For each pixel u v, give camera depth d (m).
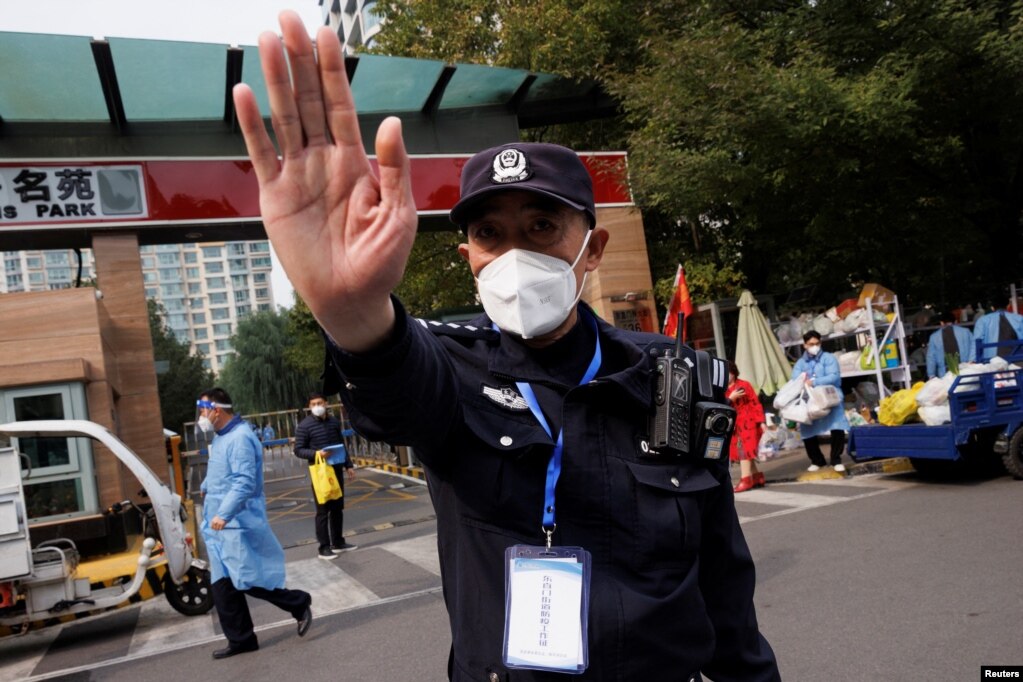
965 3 10.72
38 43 9.60
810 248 14.86
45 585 6.24
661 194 11.98
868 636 4.29
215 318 152.62
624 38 15.25
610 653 1.31
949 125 11.60
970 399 8.09
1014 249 12.27
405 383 1.19
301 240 1.08
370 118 13.27
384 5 17.52
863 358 11.86
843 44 11.41
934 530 6.38
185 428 21.70
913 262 14.77
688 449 1.44
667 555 1.40
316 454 8.62
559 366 1.52
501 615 1.34
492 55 16.25
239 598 5.52
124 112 11.26
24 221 10.53
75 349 9.05
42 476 8.41
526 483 1.37
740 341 12.67
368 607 6.32
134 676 5.37
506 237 1.48
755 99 10.53
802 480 9.86
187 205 11.14
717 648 1.66
